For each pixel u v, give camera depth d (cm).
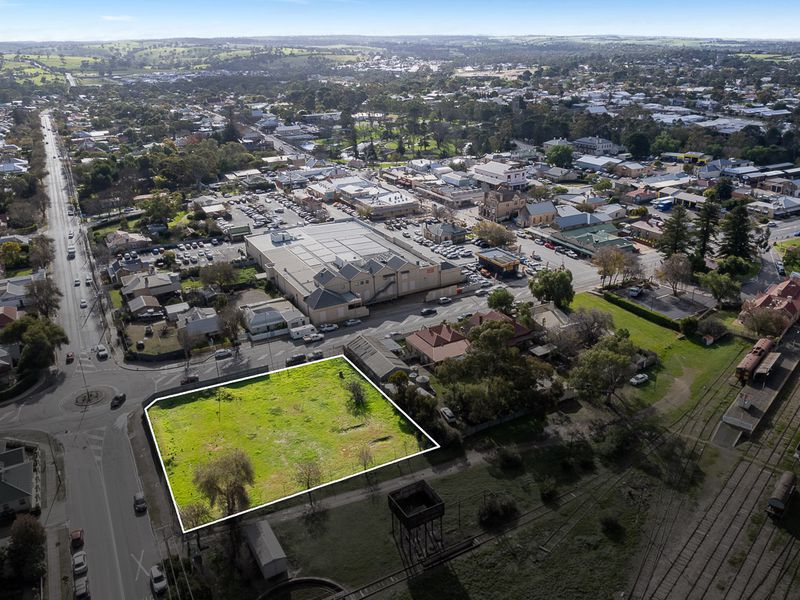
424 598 6706
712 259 16125
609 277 15238
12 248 17425
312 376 11219
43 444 9400
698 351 11762
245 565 7112
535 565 7100
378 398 10444
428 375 11000
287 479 8550
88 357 12069
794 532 7431
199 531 7669
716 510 7831
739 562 7050
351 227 18638
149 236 19325
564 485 8338
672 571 6975
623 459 8819
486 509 7762
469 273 15800
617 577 6919
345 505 8050
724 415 9575
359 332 12875
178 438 9469
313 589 6850
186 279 16175
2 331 12038
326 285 13500
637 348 11000
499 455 8888
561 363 11362
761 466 8569
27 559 7025
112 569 7162
